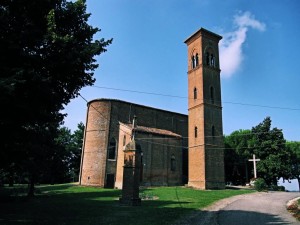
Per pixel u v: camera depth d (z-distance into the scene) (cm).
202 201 2353
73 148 6644
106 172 4159
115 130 4425
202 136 4075
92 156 4303
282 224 1416
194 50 4634
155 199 2525
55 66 1359
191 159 4206
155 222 1391
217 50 4672
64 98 1566
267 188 3778
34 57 1292
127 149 2256
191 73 4572
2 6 1307
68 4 1560
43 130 2033
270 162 4947
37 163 2775
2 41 1205
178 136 4606
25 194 3247
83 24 1623
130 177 2183
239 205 2175
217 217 1625
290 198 2755
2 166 1555
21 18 1333
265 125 5403
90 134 4438
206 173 3897
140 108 4819
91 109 4575
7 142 1398
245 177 6072
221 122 4325
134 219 1466
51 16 1327
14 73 1180
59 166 3325
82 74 1522
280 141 5191
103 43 1594
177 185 4347
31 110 1302
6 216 1556
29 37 1299
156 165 4203
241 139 6028
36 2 1389
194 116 4328
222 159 4156
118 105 4572
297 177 6116
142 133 4181
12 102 1209
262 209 1969
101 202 2331
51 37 1293
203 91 4253
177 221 1446
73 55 1384
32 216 1561
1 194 3047
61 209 1872
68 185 4441
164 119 5103
